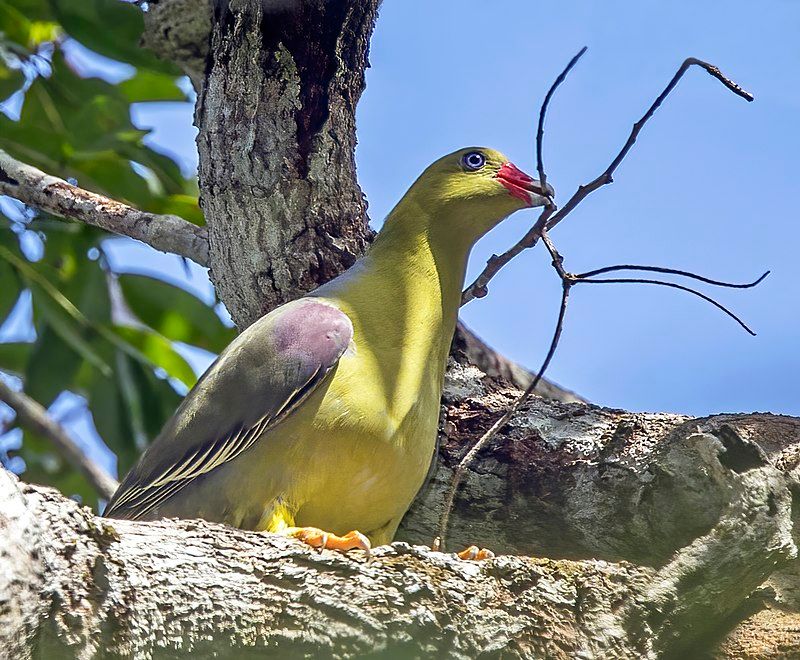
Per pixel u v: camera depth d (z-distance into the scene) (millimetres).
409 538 9859
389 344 8672
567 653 6938
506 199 9477
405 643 6598
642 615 7266
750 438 8453
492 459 9570
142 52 12156
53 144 12078
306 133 9805
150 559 6367
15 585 5824
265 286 9969
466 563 7066
